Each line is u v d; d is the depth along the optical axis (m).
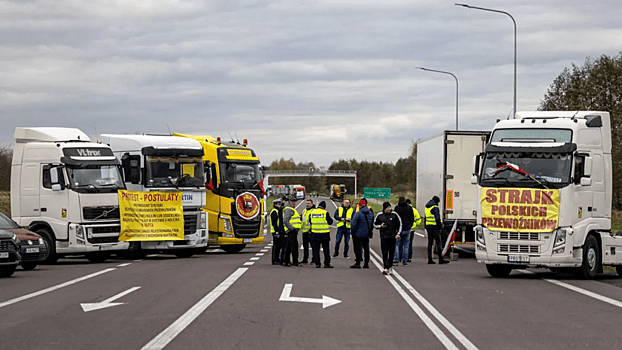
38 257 21.03
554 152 18.66
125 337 9.74
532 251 18.50
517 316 11.96
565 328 10.73
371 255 28.48
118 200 24.55
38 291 15.47
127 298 14.07
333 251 31.56
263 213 30.08
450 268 22.34
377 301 13.82
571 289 16.28
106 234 24.11
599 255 19.36
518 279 18.70
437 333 10.18
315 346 9.11
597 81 63.69
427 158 30.11
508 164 18.86
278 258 23.42
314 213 22.22
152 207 25.34
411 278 18.72
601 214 19.53
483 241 18.88
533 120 19.34
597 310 12.76
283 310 12.41
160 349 8.89
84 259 27.84
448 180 26.53
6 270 19.14
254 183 29.80
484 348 9.09
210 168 28.44
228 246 31.22
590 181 18.48
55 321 11.22
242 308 12.65
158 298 14.06
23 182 24.58
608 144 20.02
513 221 18.61
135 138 26.22
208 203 29.17
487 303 13.66
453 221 26.44
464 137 26.58
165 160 25.78
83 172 24.00
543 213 18.42
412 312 12.34
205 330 10.31
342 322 11.13
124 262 24.59
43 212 24.06
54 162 23.92
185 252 27.80
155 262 24.44
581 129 19.17
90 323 10.99
